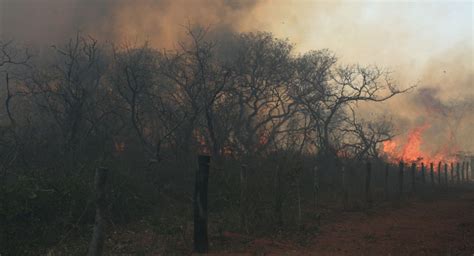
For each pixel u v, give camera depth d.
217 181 11.71
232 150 17.59
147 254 7.91
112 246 8.48
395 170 26.97
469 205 16.23
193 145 17.95
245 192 9.88
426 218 12.60
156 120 18.30
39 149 13.90
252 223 9.91
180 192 14.69
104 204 6.72
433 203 17.00
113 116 17.64
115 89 18.11
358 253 8.03
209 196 12.17
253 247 8.36
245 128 21.52
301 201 14.31
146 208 12.05
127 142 16.97
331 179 19.55
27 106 17.00
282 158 11.68
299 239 9.27
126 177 12.20
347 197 15.16
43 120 16.22
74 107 15.84
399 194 17.53
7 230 8.14
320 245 8.75
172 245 8.50
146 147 16.64
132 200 11.56
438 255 7.82
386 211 14.08
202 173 8.09
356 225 11.27
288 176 10.91
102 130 16.75
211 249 8.15
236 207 10.28
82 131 16.02
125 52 19.92
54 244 8.58
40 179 10.12
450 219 12.33
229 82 21.38
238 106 22.30
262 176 10.87
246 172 10.03
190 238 9.08
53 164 12.77
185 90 18.56
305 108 24.48
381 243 8.92
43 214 9.44
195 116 17.33
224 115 19.70
